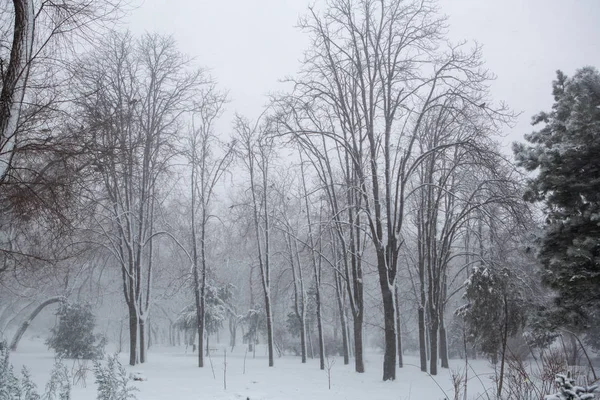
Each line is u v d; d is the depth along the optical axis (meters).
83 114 9.95
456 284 39.81
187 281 32.34
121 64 22.19
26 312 37.88
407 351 43.91
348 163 22.19
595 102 12.72
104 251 27.70
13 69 7.64
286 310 42.50
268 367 22.70
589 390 5.00
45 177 8.50
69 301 28.75
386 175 18.05
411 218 27.94
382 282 17.34
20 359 23.38
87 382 14.14
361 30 18.69
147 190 23.84
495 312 19.02
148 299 24.19
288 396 12.63
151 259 24.70
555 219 13.09
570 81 13.83
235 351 39.38
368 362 29.72
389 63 18.11
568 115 13.42
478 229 25.98
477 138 20.16
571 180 12.51
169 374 18.20
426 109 17.42
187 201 31.67
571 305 12.77
